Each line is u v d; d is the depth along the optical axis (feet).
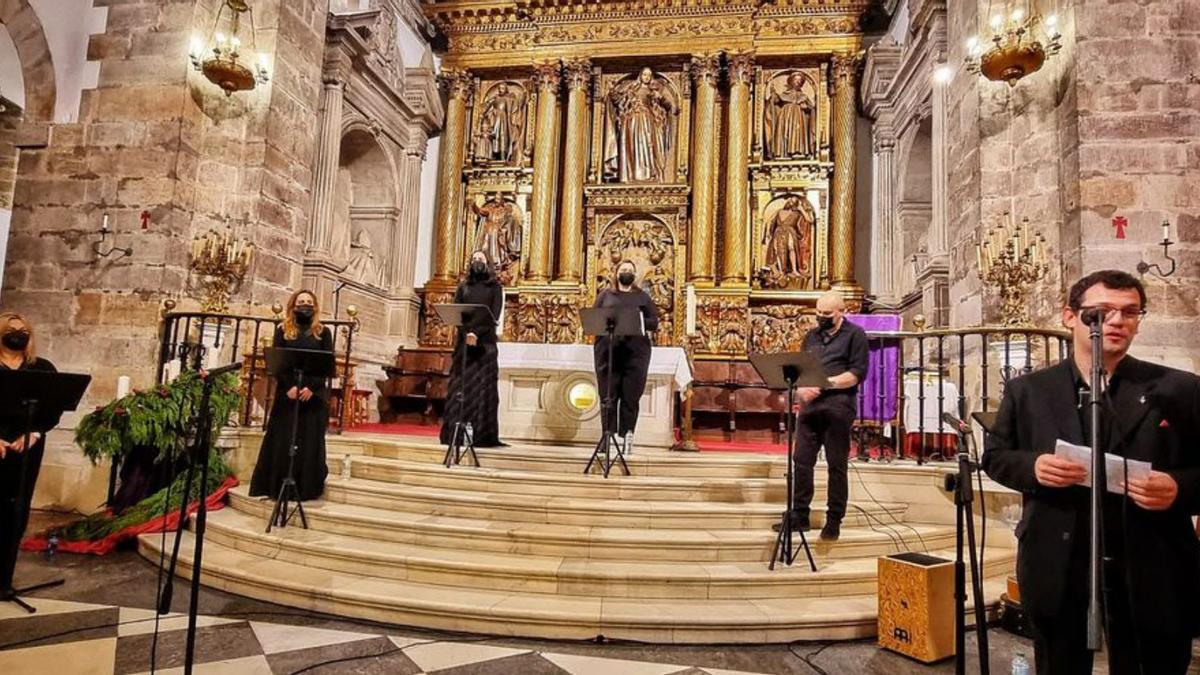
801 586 13.41
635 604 12.77
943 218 27.99
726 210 38.17
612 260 39.24
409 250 39.14
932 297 27.76
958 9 25.16
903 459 19.60
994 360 20.93
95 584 14.30
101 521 17.80
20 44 24.20
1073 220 20.12
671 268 38.70
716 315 36.81
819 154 38.22
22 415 12.69
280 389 17.15
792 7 38.83
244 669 10.35
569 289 38.14
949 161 25.77
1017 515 16.56
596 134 40.34
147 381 22.56
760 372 13.53
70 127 24.12
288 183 26.86
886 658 11.62
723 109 39.78
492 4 40.52
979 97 22.88
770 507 15.94
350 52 32.68
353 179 38.58
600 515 15.33
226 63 23.16
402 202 39.32
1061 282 20.81
